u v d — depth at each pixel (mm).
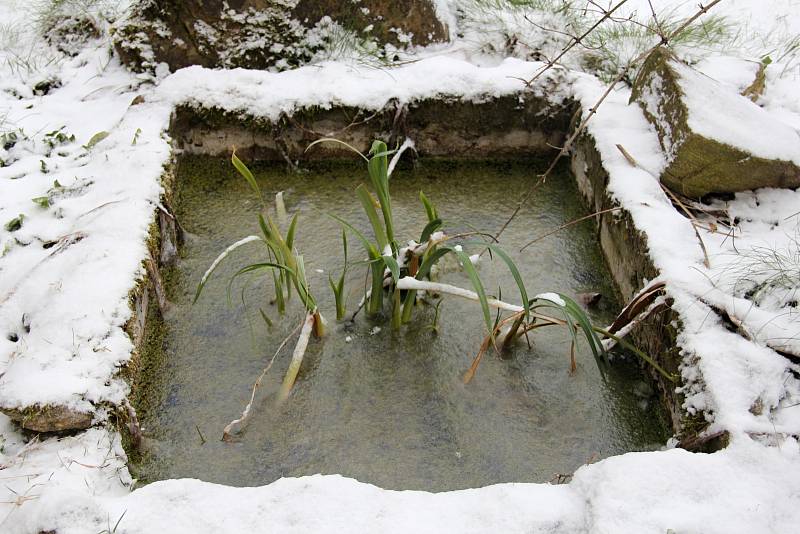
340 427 1335
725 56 2125
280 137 1925
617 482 1037
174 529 991
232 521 1002
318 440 1312
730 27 2381
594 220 1798
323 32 2049
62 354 1250
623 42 2152
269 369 1438
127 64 2025
